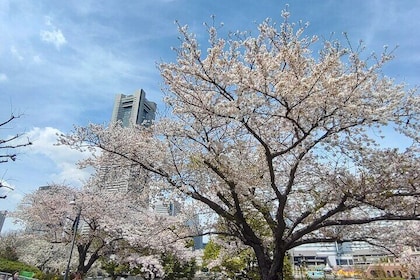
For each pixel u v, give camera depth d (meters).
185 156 8.88
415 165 7.36
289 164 9.43
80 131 9.27
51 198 18.77
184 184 8.80
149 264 18.73
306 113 7.61
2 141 4.13
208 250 20.09
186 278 23.73
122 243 18.44
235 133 8.30
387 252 9.77
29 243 31.28
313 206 8.80
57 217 18.53
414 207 7.75
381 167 7.48
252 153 10.09
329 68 6.90
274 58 7.41
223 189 9.38
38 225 19.45
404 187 7.53
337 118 7.46
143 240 12.45
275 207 10.32
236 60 7.77
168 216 12.33
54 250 29.16
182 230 10.65
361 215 9.70
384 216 7.52
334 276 23.73
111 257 19.59
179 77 8.15
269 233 11.84
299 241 8.76
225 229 11.18
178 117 9.05
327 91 6.91
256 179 9.12
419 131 7.50
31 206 19.36
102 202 18.03
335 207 8.80
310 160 9.29
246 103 7.16
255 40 7.18
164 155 9.12
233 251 13.82
